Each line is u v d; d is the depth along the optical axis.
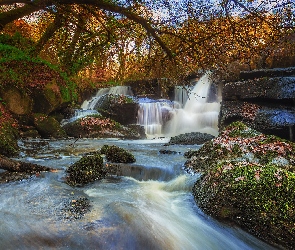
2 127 7.71
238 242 3.42
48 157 6.87
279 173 3.57
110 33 7.66
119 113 14.18
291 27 6.41
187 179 5.25
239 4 6.20
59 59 11.84
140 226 3.51
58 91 11.90
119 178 5.50
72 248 3.05
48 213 3.67
